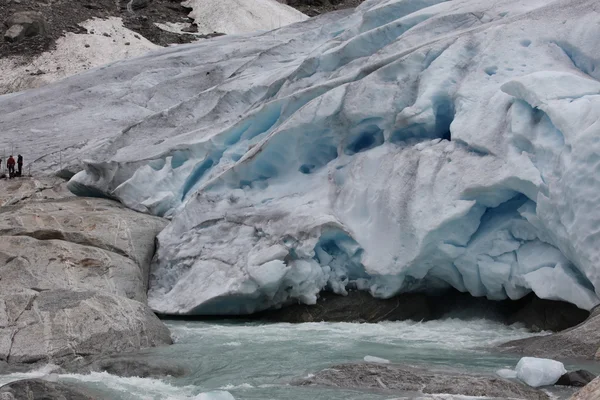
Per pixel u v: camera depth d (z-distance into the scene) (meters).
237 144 20.84
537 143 14.12
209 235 17.47
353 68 20.38
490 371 10.41
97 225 17.80
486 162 14.80
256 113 20.48
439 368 10.63
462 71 17.16
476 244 14.88
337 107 17.86
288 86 21.69
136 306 13.34
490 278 14.80
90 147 27.05
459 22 19.67
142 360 11.14
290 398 9.37
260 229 16.78
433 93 16.88
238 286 15.62
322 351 12.27
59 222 17.84
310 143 18.30
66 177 24.97
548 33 16.97
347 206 16.69
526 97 14.61
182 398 9.34
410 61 17.83
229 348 12.57
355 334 13.98
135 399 9.37
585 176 12.91
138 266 17.00
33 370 10.90
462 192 14.73
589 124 13.21
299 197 17.61
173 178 20.80
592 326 11.76
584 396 7.77
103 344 11.93
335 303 15.99
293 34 38.00
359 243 15.98
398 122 16.92
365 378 10.09
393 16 22.88
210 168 21.02
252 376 10.68
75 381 10.22
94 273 15.48
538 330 14.06
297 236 15.91
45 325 11.94
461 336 13.67
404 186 15.77
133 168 20.84
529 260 14.33
